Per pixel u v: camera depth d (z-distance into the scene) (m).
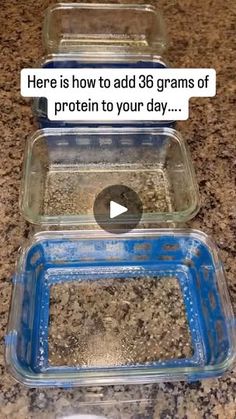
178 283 0.44
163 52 0.61
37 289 0.43
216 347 0.39
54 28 0.63
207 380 0.37
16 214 0.46
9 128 0.53
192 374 0.36
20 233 0.45
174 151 0.52
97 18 0.65
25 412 0.35
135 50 0.60
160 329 0.41
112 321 0.41
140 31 0.66
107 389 0.37
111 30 0.66
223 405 0.36
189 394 0.37
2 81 0.57
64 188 0.51
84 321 0.41
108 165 0.53
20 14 0.66
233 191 0.49
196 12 0.67
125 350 0.40
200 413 0.36
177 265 0.45
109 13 0.64
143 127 0.52
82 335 0.40
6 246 0.44
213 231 0.46
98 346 0.40
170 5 0.68
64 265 0.44
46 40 0.60
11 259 0.43
